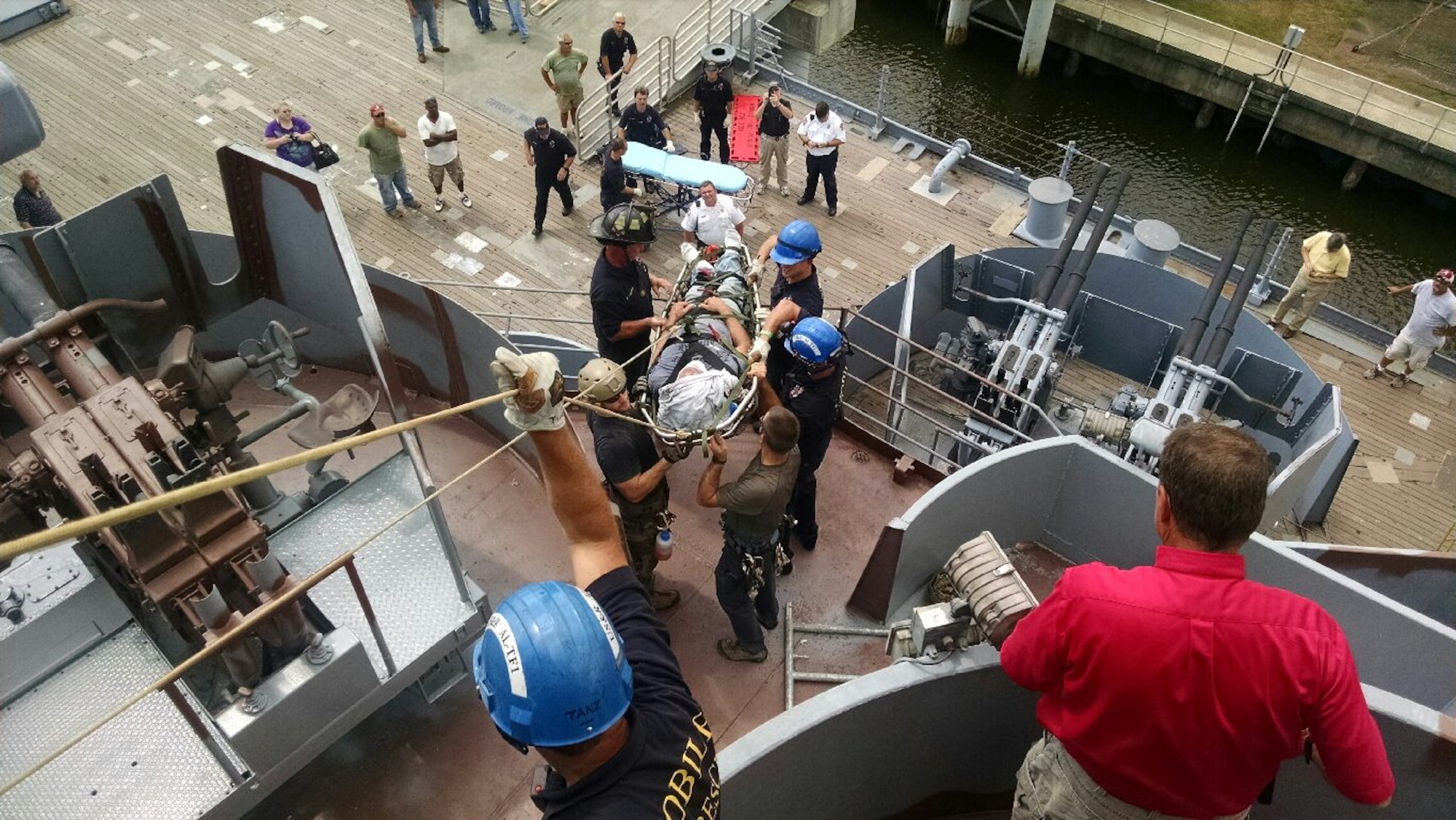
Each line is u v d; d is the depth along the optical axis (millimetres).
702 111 12305
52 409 3998
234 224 5453
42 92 13664
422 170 12789
